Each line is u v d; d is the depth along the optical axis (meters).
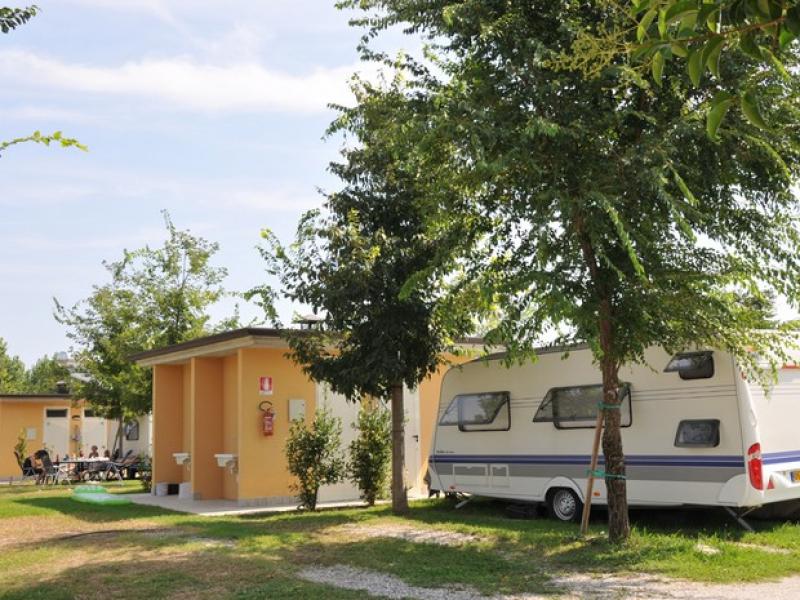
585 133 8.23
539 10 8.81
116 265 24.88
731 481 10.33
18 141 4.60
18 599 7.30
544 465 12.68
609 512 9.42
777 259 8.84
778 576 7.77
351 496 16.03
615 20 7.56
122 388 23.41
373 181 13.02
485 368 13.89
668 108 8.58
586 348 12.35
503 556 9.08
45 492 20.66
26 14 4.66
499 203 9.28
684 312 8.80
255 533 11.16
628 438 11.53
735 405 10.39
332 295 12.16
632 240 8.35
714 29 2.92
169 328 24.34
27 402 30.97
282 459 15.66
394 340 12.52
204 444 17.23
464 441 14.03
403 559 9.00
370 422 14.85
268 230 12.65
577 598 7.02
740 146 8.34
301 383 16.06
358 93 12.20
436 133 8.42
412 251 12.38
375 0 9.25
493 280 8.68
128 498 17.55
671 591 7.20
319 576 8.20
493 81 8.72
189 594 7.42
